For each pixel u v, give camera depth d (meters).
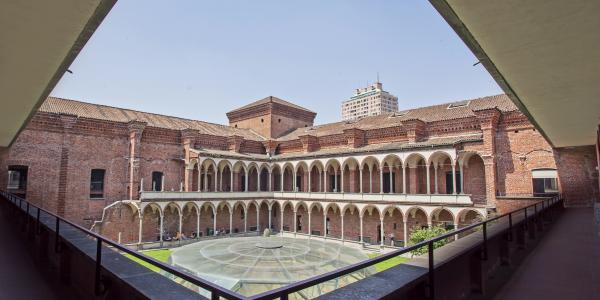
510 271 8.92
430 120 38.16
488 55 8.64
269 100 58.09
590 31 7.34
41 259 9.98
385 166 40.59
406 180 38.06
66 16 7.32
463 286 6.47
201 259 20.92
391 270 4.93
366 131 43.41
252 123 61.22
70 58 9.64
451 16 6.87
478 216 30.33
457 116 36.00
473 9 6.57
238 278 17.30
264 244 23.86
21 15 7.28
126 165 40.50
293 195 44.50
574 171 27.08
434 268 5.07
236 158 44.78
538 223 15.46
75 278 7.19
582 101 12.73
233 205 43.41
